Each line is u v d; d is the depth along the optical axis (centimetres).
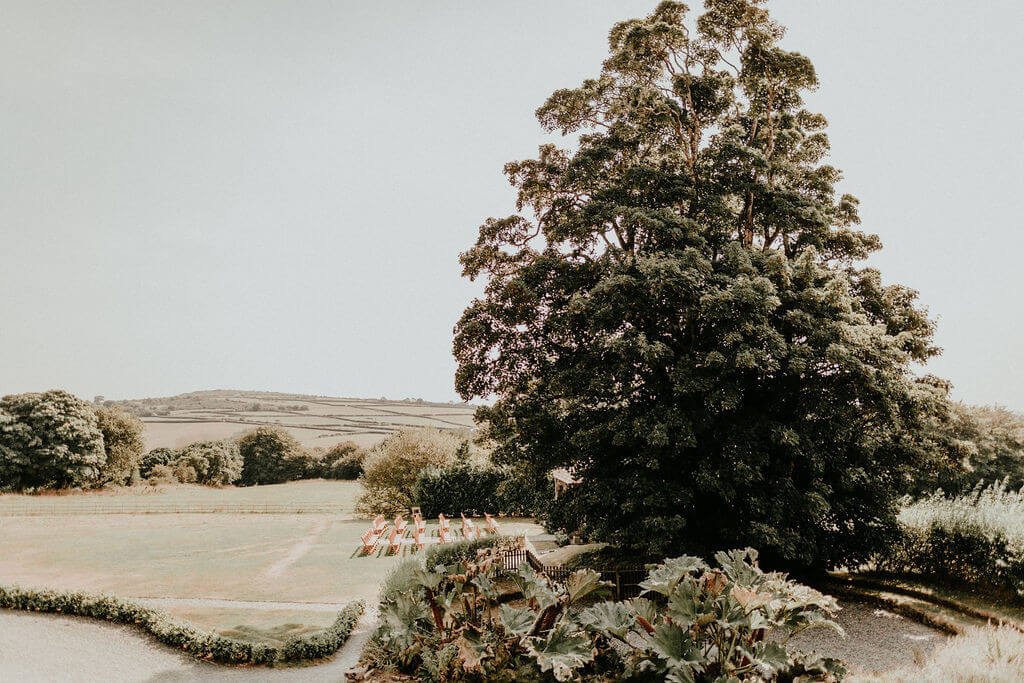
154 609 1346
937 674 742
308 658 1161
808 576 1714
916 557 1672
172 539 2884
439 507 4006
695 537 1596
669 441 1514
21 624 1338
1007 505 1509
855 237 1773
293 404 15238
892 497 1669
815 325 1477
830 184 1881
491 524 2925
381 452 4541
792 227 1712
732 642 682
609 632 741
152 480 7000
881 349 1498
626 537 1525
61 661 1132
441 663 779
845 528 1634
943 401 1582
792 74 1784
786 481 1500
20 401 5478
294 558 2395
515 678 744
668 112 1917
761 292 1459
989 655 797
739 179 1795
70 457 5406
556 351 1798
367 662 869
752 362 1366
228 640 1159
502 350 1842
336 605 1638
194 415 13412
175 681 1038
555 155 2183
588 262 1795
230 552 2539
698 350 1625
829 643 1198
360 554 2478
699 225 1672
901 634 1253
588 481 1681
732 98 2122
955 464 1645
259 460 8800
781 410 1612
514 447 1888
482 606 911
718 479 1459
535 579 832
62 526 3259
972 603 1380
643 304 1553
